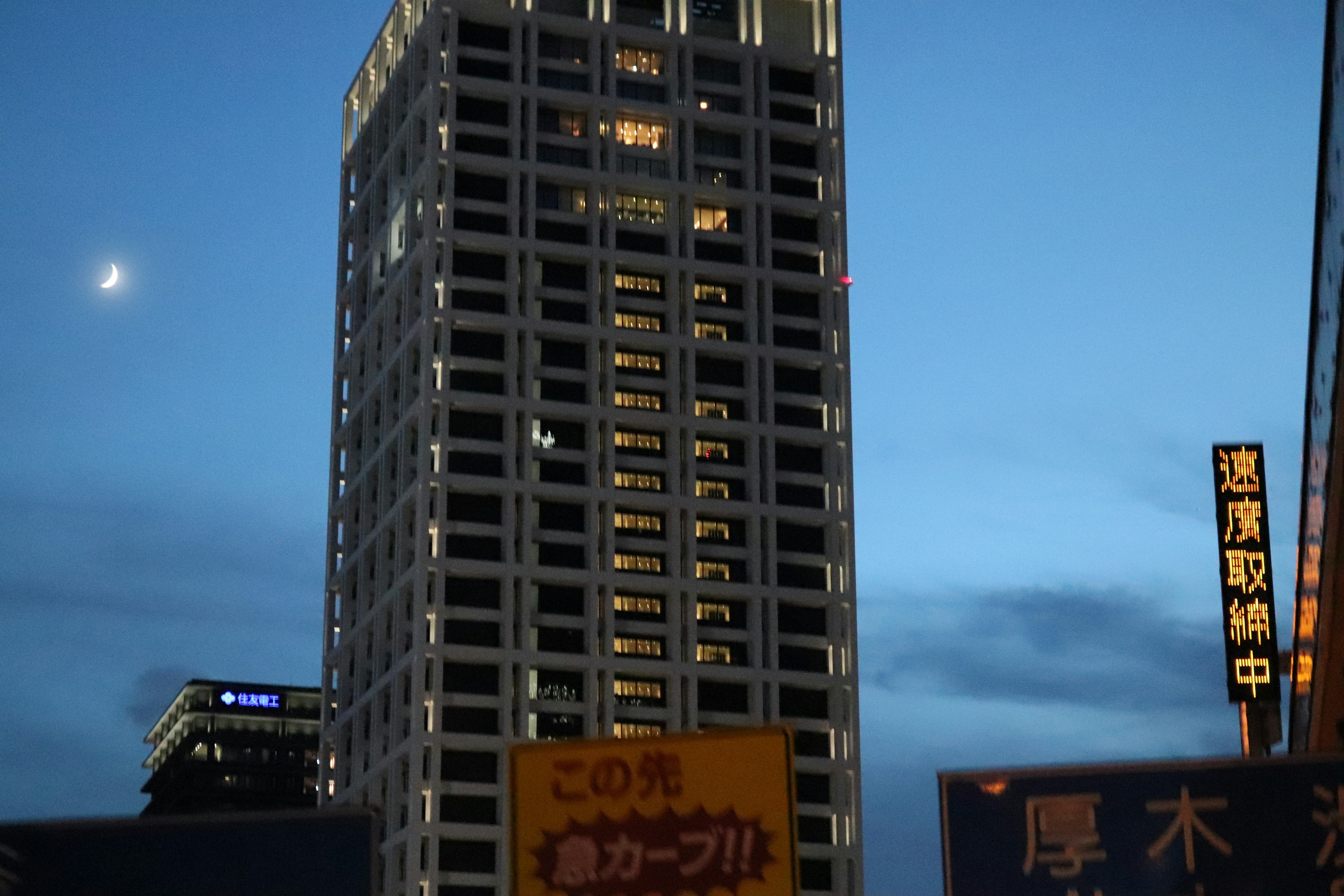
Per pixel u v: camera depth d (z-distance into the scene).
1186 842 29.22
